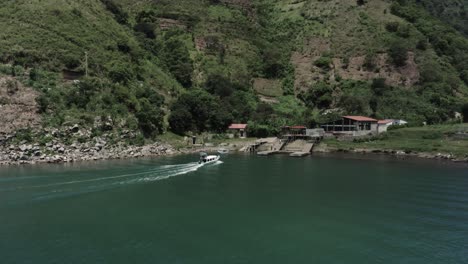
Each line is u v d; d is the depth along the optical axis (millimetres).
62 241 34250
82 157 77625
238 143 112938
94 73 100750
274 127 123875
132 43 132500
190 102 117625
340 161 89875
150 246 33781
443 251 33969
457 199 51312
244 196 52156
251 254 32844
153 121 100875
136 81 115375
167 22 179000
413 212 45312
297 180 64188
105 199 48031
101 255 31531
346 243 35625
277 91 160250
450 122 135000
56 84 89688
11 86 81750
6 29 98938
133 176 61031
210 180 62375
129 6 193125
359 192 55344
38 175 58719
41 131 77125
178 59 147500
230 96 137000
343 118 122875
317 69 168875
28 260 30156
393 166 81750
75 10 121812
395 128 124375
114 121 90500
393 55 164750
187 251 33000
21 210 42531
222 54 167750
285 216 43406
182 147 102188
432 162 87938
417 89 153750
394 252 33688
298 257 32438
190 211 44406
